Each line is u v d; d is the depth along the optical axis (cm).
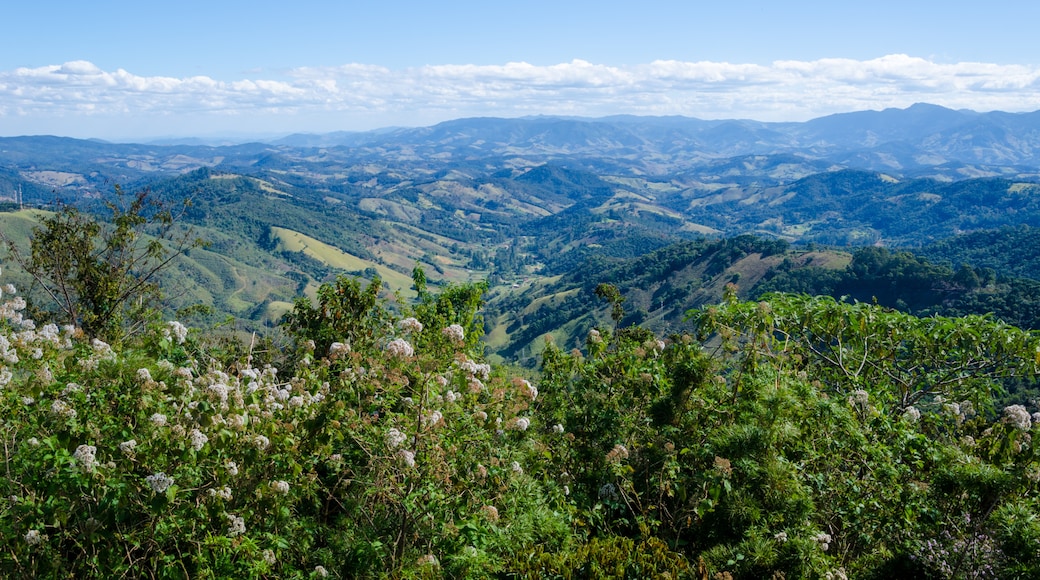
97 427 392
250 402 457
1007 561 416
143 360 463
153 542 359
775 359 628
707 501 453
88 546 366
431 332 775
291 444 420
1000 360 636
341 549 424
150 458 375
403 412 490
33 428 398
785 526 446
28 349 486
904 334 670
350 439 479
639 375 604
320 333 804
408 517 407
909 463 552
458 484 425
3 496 371
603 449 581
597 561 407
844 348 736
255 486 404
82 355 494
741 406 536
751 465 469
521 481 483
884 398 657
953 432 618
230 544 359
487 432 484
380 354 532
